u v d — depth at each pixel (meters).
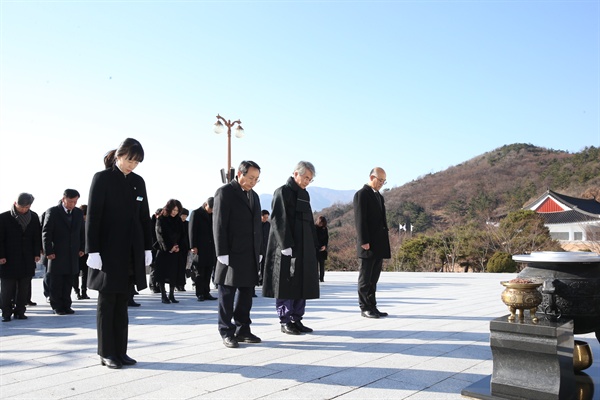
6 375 3.54
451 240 29.09
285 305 5.07
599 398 2.89
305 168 5.02
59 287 6.86
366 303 6.11
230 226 4.49
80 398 3.01
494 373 3.00
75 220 7.05
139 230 3.91
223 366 3.74
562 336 2.83
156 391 3.14
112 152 4.03
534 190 60.16
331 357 4.02
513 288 2.94
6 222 6.29
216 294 9.41
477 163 82.88
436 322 5.73
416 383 3.30
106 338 3.77
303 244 4.97
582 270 3.05
